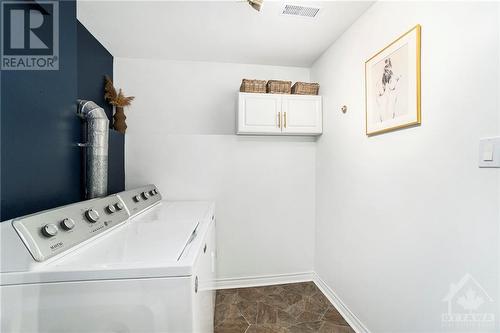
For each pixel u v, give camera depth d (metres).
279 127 2.24
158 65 2.37
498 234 0.88
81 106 1.48
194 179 2.35
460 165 1.00
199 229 1.21
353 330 1.73
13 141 0.93
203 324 1.03
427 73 1.15
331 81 2.13
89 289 0.75
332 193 2.13
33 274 0.73
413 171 1.25
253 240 2.43
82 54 1.76
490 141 0.88
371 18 1.57
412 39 1.21
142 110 2.35
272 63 2.49
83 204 1.07
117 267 0.76
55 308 0.74
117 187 2.07
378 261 1.52
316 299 2.13
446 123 1.06
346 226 1.89
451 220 1.05
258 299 2.13
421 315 1.20
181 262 0.80
